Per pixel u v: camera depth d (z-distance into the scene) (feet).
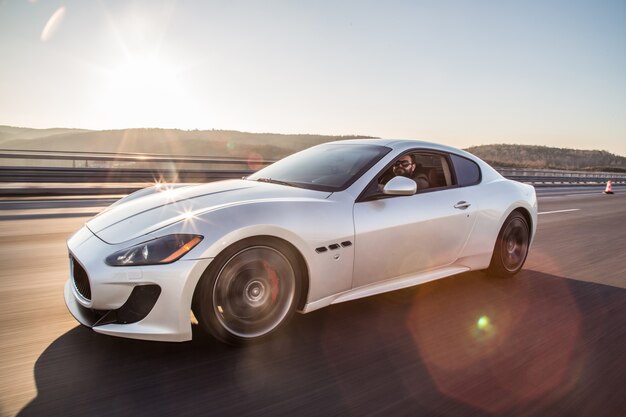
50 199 30.07
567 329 9.73
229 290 7.53
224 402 6.28
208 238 7.15
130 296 6.98
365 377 7.16
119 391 6.44
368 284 9.39
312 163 10.99
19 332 8.33
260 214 7.73
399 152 10.64
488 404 6.58
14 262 13.47
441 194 10.89
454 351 8.29
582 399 6.85
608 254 18.11
